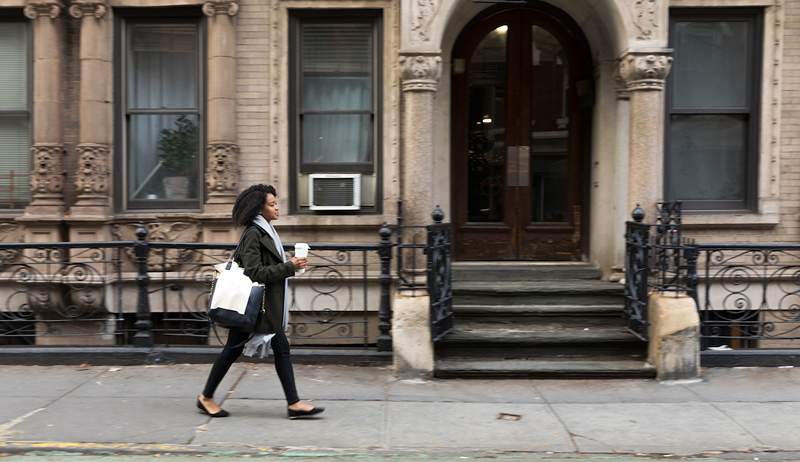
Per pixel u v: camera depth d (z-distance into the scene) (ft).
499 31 29.78
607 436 18.06
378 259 27.63
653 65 25.02
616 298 26.61
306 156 28.89
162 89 28.84
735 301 26.04
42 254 26.91
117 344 27.66
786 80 28.09
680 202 23.44
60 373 23.04
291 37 28.30
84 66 27.50
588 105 29.07
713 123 28.91
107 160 27.96
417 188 25.39
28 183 28.73
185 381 22.29
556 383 22.52
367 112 28.71
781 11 27.89
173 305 27.99
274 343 18.81
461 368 22.88
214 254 27.61
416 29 25.05
